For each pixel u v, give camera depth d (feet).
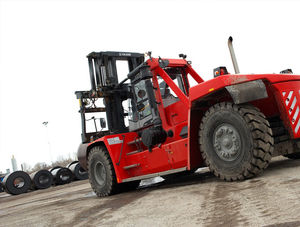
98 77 19.94
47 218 12.98
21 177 45.44
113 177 17.81
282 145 12.42
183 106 14.85
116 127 19.99
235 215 7.37
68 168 48.52
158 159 15.48
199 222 7.45
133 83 17.81
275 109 13.52
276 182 9.82
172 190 13.78
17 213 17.43
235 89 11.41
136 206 11.60
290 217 6.37
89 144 19.48
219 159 12.27
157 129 15.71
